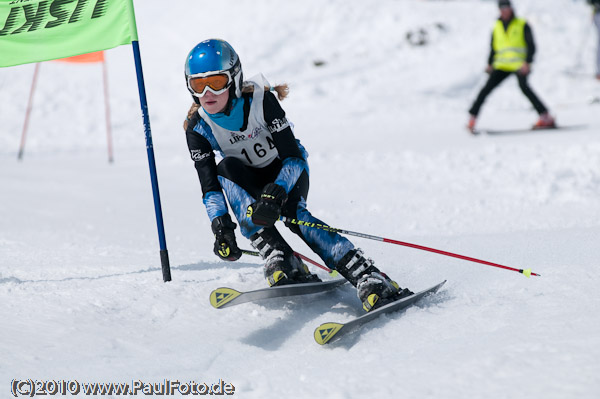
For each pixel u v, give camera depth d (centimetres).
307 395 652
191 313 953
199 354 806
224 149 1038
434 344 764
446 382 629
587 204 1911
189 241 1650
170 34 5612
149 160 1152
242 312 967
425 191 2252
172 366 766
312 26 5559
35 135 4047
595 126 3406
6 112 4403
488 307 871
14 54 1220
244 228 995
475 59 5041
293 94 4712
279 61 5203
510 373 624
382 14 5612
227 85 953
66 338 829
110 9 1196
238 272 1189
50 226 1869
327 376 699
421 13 5634
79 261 1338
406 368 683
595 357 624
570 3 5928
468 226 1720
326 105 4531
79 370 734
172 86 4897
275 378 717
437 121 3975
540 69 4934
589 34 5394
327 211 1998
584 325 729
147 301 988
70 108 4503
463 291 1005
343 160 2853
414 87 4731
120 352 802
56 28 1212
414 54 5200
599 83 4684
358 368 717
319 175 2605
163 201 2303
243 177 1012
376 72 4984
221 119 999
